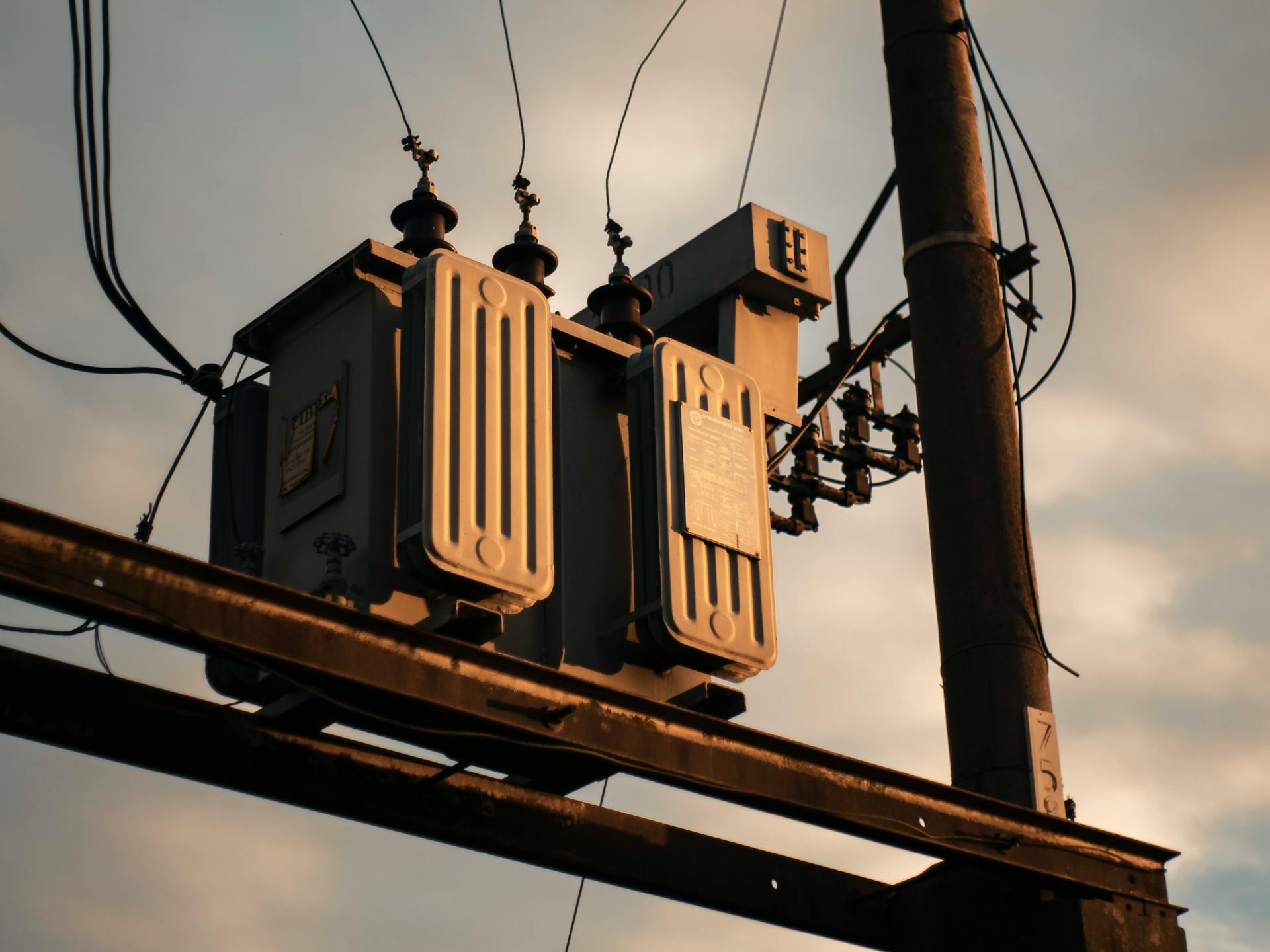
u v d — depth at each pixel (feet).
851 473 45.47
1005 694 28.25
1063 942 26.40
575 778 24.31
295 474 25.76
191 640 19.89
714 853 26.05
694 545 26.40
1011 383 30.45
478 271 25.20
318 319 26.66
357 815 22.84
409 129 27.99
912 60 32.30
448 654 21.83
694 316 33.37
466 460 24.11
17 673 21.08
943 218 31.19
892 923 27.73
